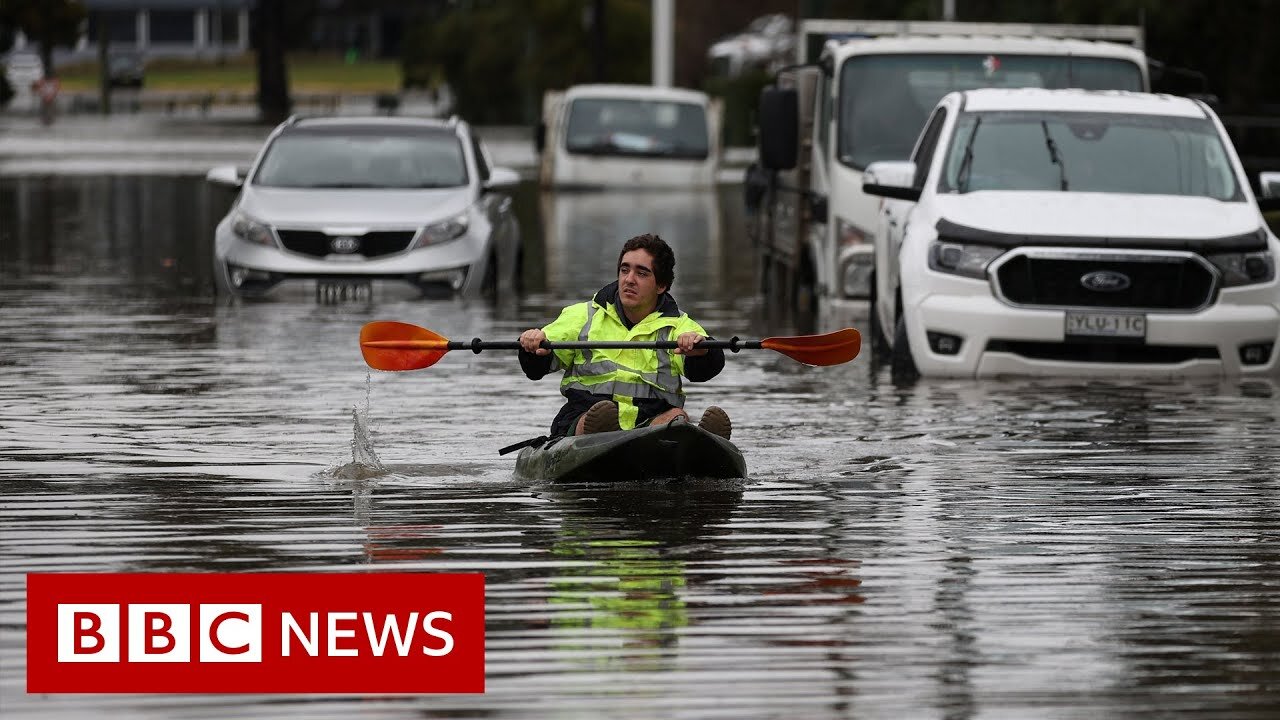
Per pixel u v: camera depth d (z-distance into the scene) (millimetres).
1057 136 42000
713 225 90750
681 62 189000
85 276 62719
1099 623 20266
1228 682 18266
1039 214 39812
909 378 40281
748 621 20266
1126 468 29516
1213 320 39281
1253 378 39812
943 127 42656
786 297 58438
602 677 18344
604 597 21219
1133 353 39531
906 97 51844
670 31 137875
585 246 77500
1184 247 39312
